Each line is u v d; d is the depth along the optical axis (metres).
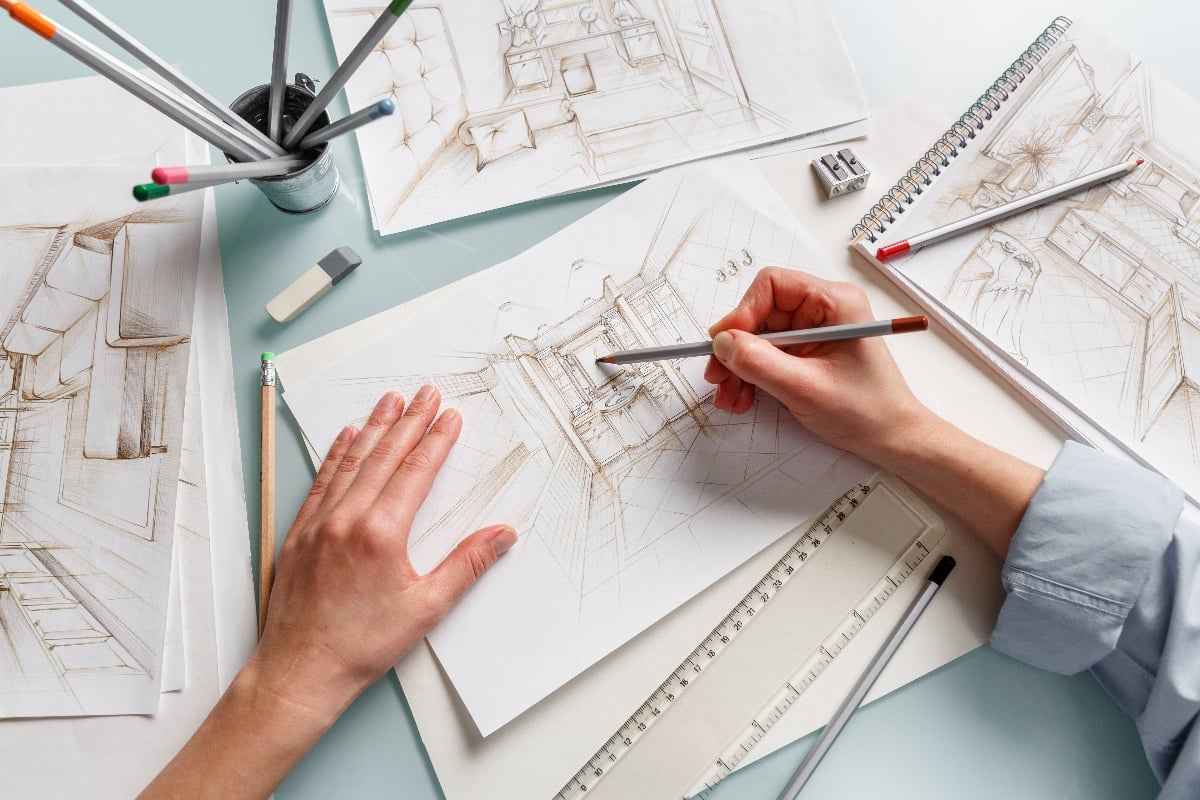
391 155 0.66
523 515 0.60
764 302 0.60
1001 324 0.63
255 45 0.69
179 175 0.48
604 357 0.62
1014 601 0.56
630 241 0.65
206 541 0.60
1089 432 0.61
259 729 0.53
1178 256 0.64
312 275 0.63
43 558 0.59
